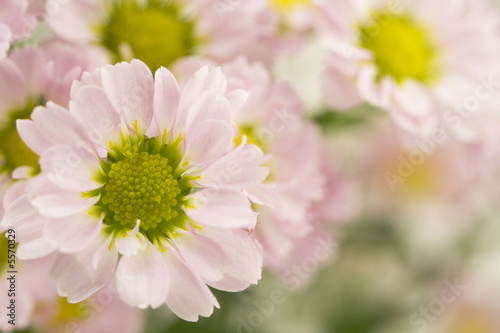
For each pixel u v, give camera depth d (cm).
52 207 24
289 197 28
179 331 30
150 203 25
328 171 31
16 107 26
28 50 26
